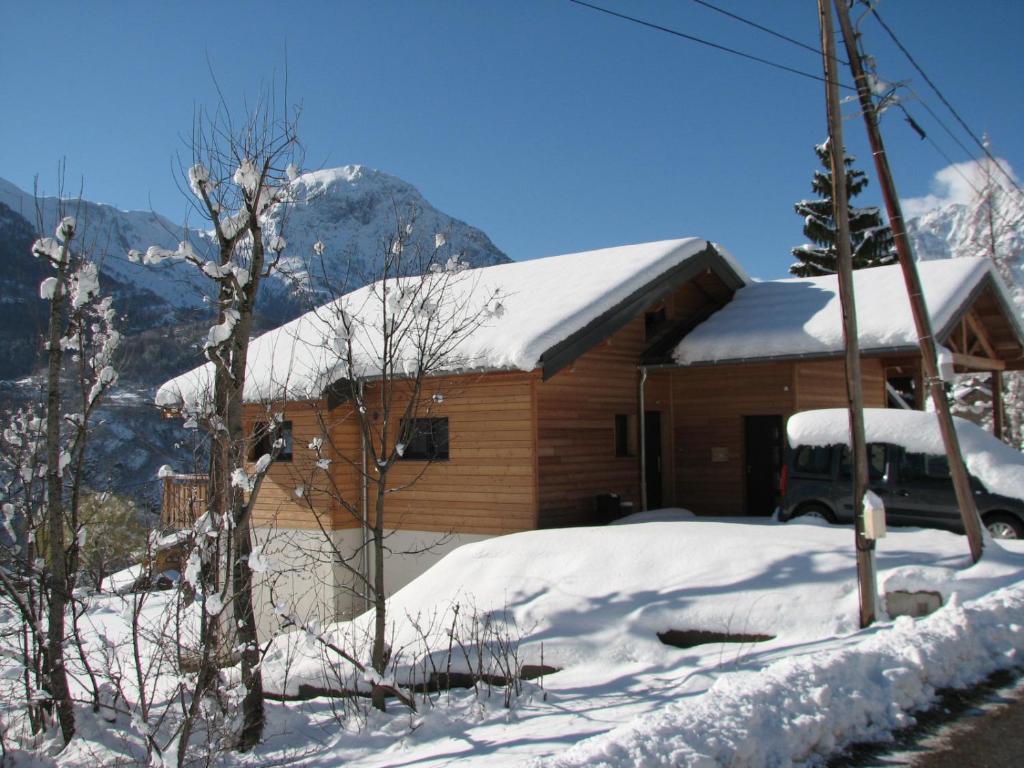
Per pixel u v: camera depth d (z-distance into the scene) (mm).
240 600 6949
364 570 14805
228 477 6652
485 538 13688
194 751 6691
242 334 7141
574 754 5133
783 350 14523
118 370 7754
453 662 8469
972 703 6496
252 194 7152
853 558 9461
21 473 7461
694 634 8602
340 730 7262
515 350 12359
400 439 7965
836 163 9000
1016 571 9195
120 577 12102
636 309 14727
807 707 5887
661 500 16188
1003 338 17703
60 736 7129
